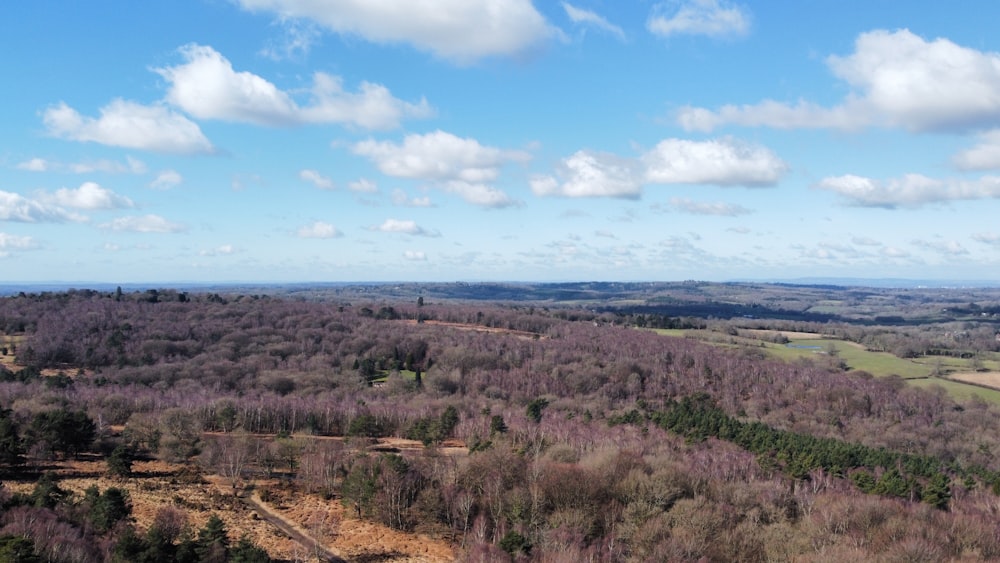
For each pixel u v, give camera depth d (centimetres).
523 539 8194
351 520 9594
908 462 11594
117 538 7256
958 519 9050
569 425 13350
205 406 13838
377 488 9762
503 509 9331
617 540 8650
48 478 8712
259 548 7656
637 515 8994
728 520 8981
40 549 6378
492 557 7881
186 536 7612
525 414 14462
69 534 6962
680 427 13325
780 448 11944
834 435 14262
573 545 8106
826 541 8500
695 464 10750
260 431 13725
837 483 10588
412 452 11712
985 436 14588
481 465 10131
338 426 14150
